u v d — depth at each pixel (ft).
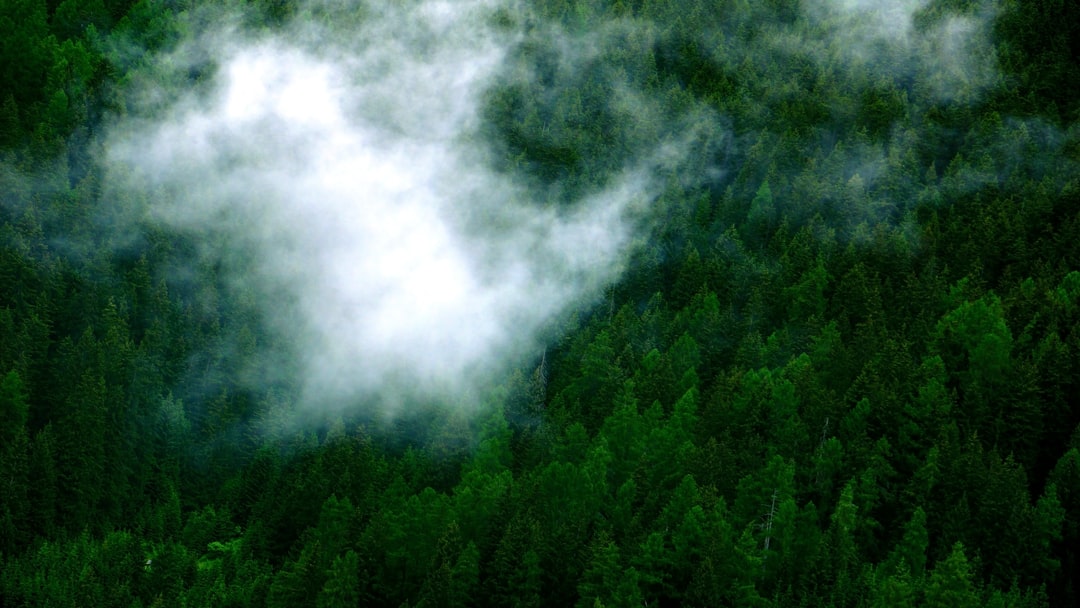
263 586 230.89
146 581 234.58
